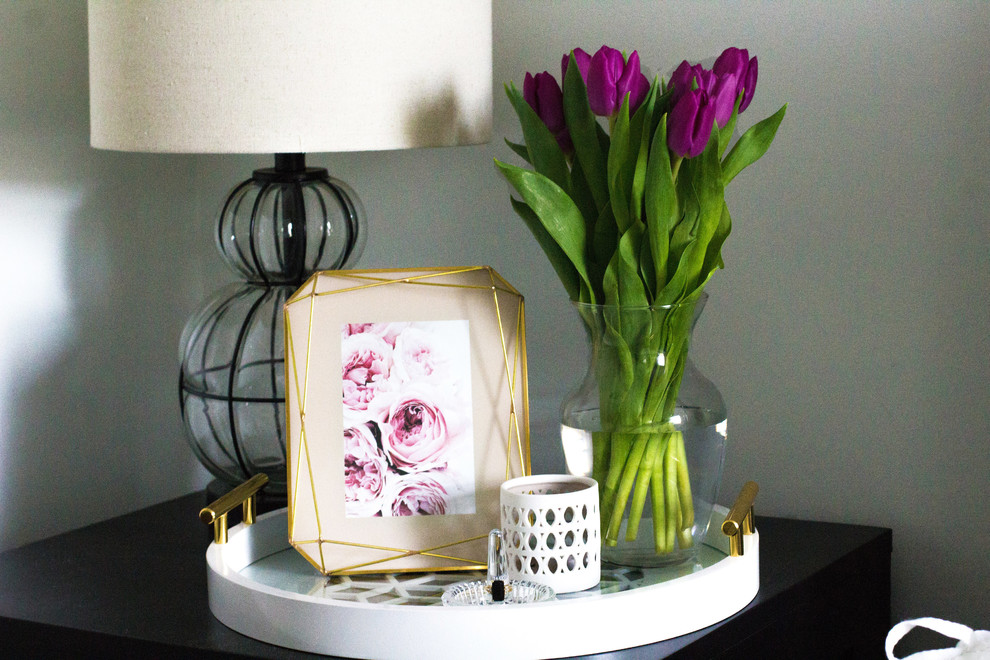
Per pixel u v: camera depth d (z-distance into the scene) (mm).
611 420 905
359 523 944
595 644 794
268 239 1127
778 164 1144
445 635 779
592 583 883
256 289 1166
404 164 1334
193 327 1179
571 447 935
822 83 1113
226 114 925
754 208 1159
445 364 963
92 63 1011
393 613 783
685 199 875
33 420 1240
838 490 1153
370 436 951
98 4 981
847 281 1126
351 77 931
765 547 1041
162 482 1425
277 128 923
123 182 1344
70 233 1276
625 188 878
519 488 917
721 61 873
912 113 1079
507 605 798
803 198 1136
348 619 792
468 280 974
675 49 1175
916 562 1126
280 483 1181
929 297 1091
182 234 1436
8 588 979
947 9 1054
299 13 914
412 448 955
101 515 1334
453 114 1005
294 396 946
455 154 1301
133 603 932
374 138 946
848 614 1030
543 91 896
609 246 906
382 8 938
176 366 1440
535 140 926
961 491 1097
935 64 1064
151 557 1063
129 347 1364
